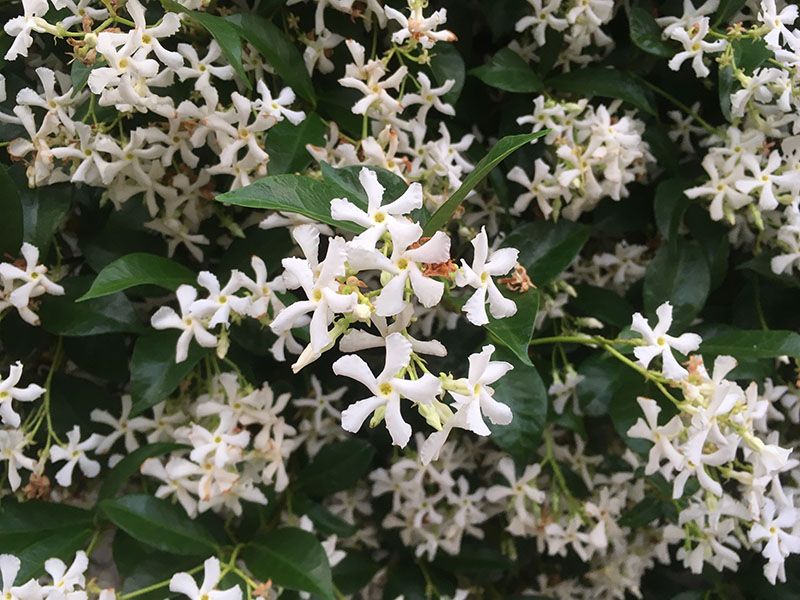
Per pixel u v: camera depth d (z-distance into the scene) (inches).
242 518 10.2
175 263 8.9
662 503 10.8
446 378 6.4
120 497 8.9
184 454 9.6
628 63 10.8
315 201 6.7
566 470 11.4
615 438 11.8
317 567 8.9
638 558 11.9
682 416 9.0
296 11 9.5
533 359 10.8
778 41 9.5
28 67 9.9
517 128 10.5
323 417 11.2
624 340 8.6
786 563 11.6
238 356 9.9
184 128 8.7
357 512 12.1
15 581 8.6
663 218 10.1
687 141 10.7
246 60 9.0
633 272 11.2
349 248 5.8
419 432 11.1
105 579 10.7
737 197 9.7
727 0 9.7
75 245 9.8
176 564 9.2
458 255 10.8
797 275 10.8
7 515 9.1
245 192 6.4
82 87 7.8
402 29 8.6
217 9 9.1
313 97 9.3
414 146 9.4
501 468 10.7
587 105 10.5
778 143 10.5
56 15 8.4
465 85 10.7
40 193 8.8
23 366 9.9
